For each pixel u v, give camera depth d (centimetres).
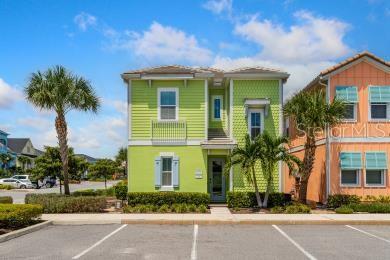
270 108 2189
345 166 2039
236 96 2197
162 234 1377
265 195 1967
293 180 2620
